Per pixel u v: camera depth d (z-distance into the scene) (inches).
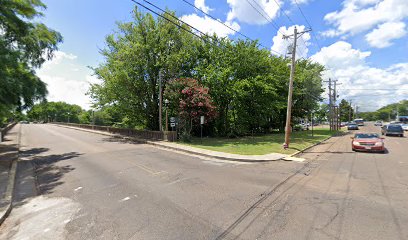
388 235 158.1
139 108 951.0
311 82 1327.5
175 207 211.2
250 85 917.8
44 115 3745.1
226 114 1015.0
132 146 648.4
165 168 373.1
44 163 421.7
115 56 861.2
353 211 199.3
